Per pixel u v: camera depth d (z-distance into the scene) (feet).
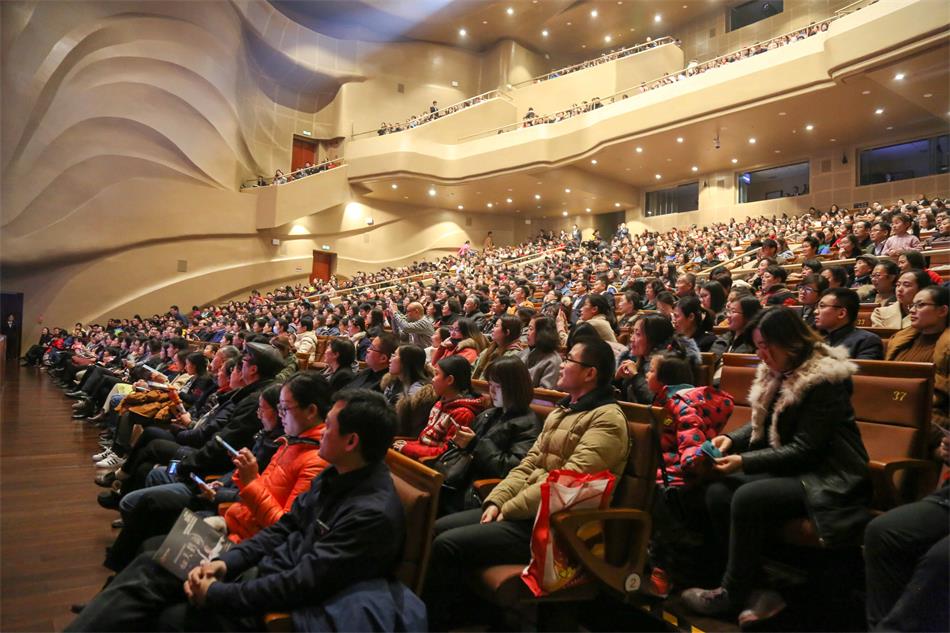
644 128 49.19
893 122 45.91
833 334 9.32
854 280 16.51
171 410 13.51
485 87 73.46
